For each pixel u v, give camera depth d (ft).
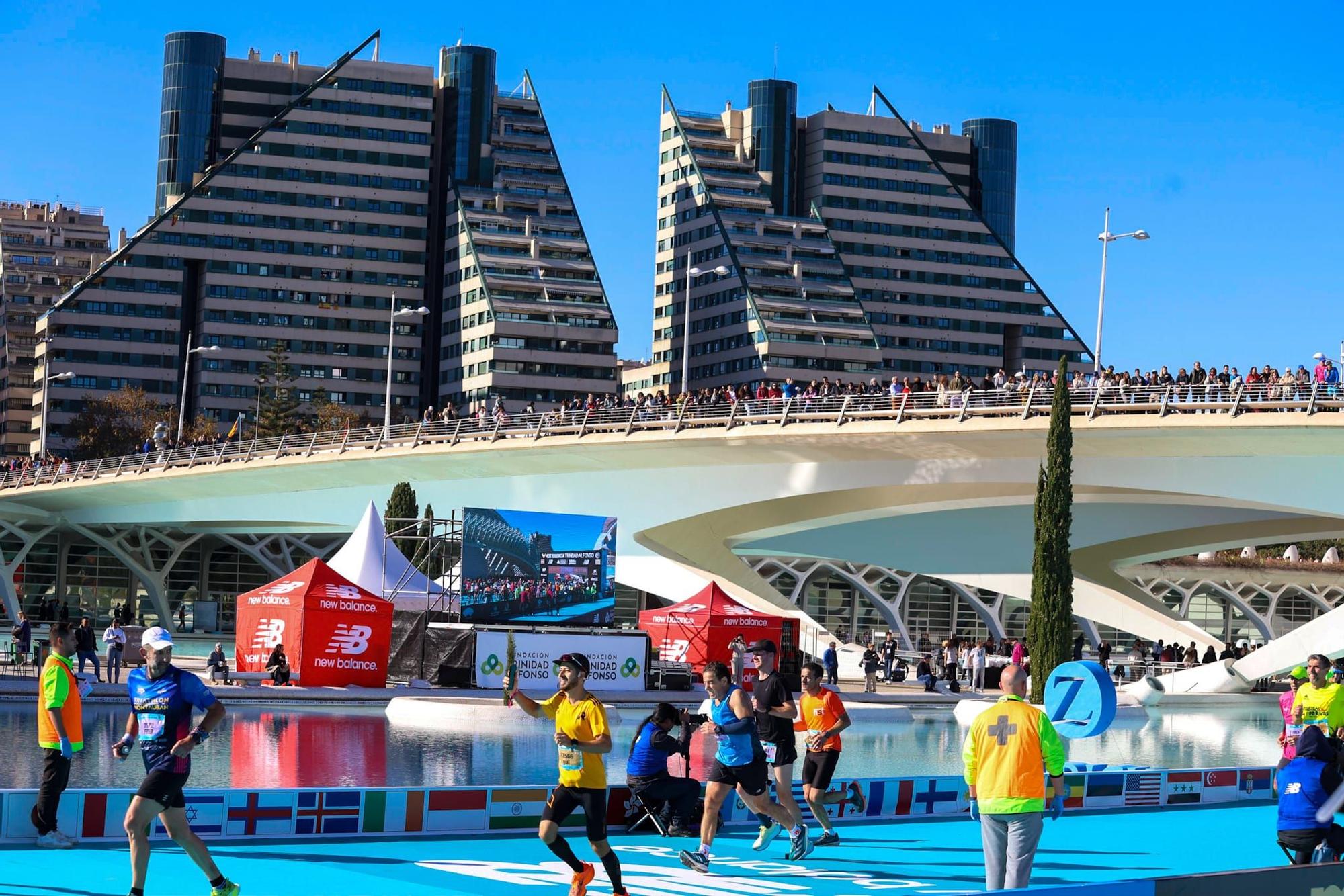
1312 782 44.01
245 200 566.77
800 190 642.63
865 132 636.07
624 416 233.14
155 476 282.97
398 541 215.51
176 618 345.51
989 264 647.15
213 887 40.11
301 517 275.18
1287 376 176.14
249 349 563.07
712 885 46.11
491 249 563.48
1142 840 59.72
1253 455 177.27
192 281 573.74
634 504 232.94
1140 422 177.99
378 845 52.21
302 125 572.51
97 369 554.05
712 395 226.38
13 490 305.53
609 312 560.20
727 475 223.51
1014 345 650.43
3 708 114.32
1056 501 153.89
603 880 46.39
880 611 312.29
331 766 80.43
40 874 43.93
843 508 224.12
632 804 58.13
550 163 594.65
